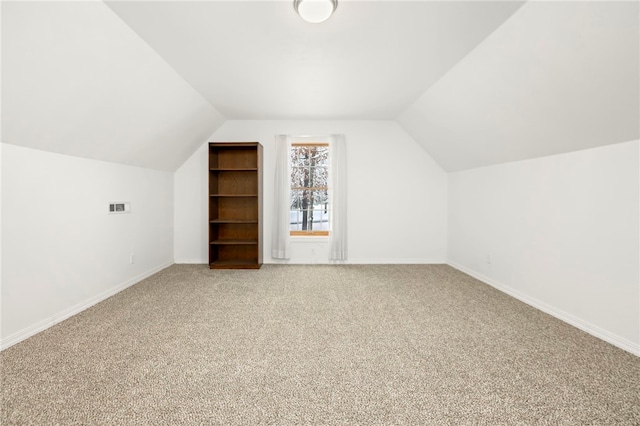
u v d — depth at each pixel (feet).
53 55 6.30
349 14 6.81
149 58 8.49
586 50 6.04
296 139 16.28
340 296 11.00
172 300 10.50
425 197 16.29
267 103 13.17
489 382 5.92
